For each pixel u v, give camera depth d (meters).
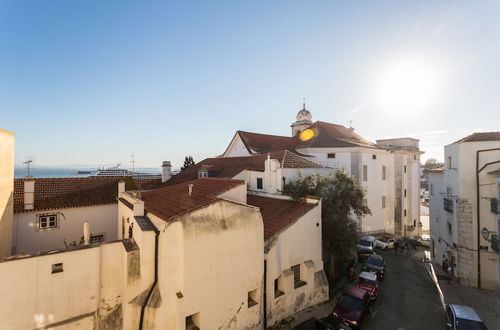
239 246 11.78
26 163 18.73
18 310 9.08
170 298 9.91
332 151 32.03
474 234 19.36
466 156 19.89
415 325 14.45
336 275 19.62
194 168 32.72
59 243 16.91
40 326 9.44
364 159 32.66
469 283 19.33
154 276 10.49
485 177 19.08
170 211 11.20
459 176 20.08
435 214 25.91
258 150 32.91
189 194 14.31
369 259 22.19
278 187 20.59
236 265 11.66
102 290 10.70
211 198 12.22
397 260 26.05
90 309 10.39
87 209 17.95
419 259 26.55
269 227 14.73
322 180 19.36
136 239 11.24
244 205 12.19
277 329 13.31
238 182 16.06
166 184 31.89
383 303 16.88
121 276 11.09
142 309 9.98
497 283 18.34
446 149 22.59
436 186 25.70
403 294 18.19
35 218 16.25
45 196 17.44
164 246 9.87
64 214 17.17
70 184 19.36
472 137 20.34
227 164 28.50
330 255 19.02
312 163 25.17
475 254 19.25
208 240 10.74
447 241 22.59
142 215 12.26
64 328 9.80
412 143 40.59
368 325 14.41
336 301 16.47
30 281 9.30
